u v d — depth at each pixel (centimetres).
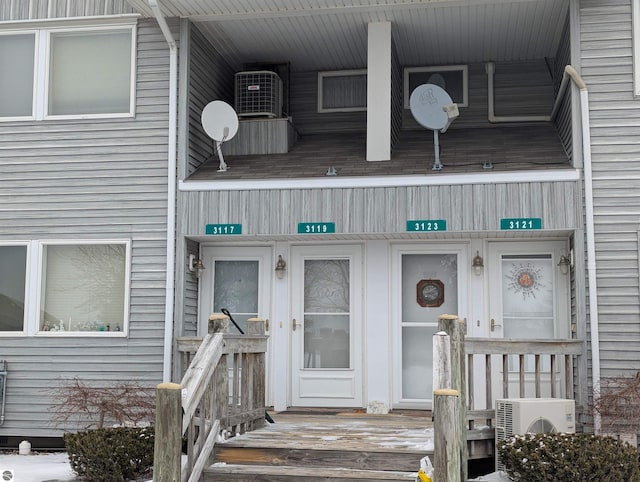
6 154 1005
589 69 898
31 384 966
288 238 962
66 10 1005
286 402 976
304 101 1171
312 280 995
